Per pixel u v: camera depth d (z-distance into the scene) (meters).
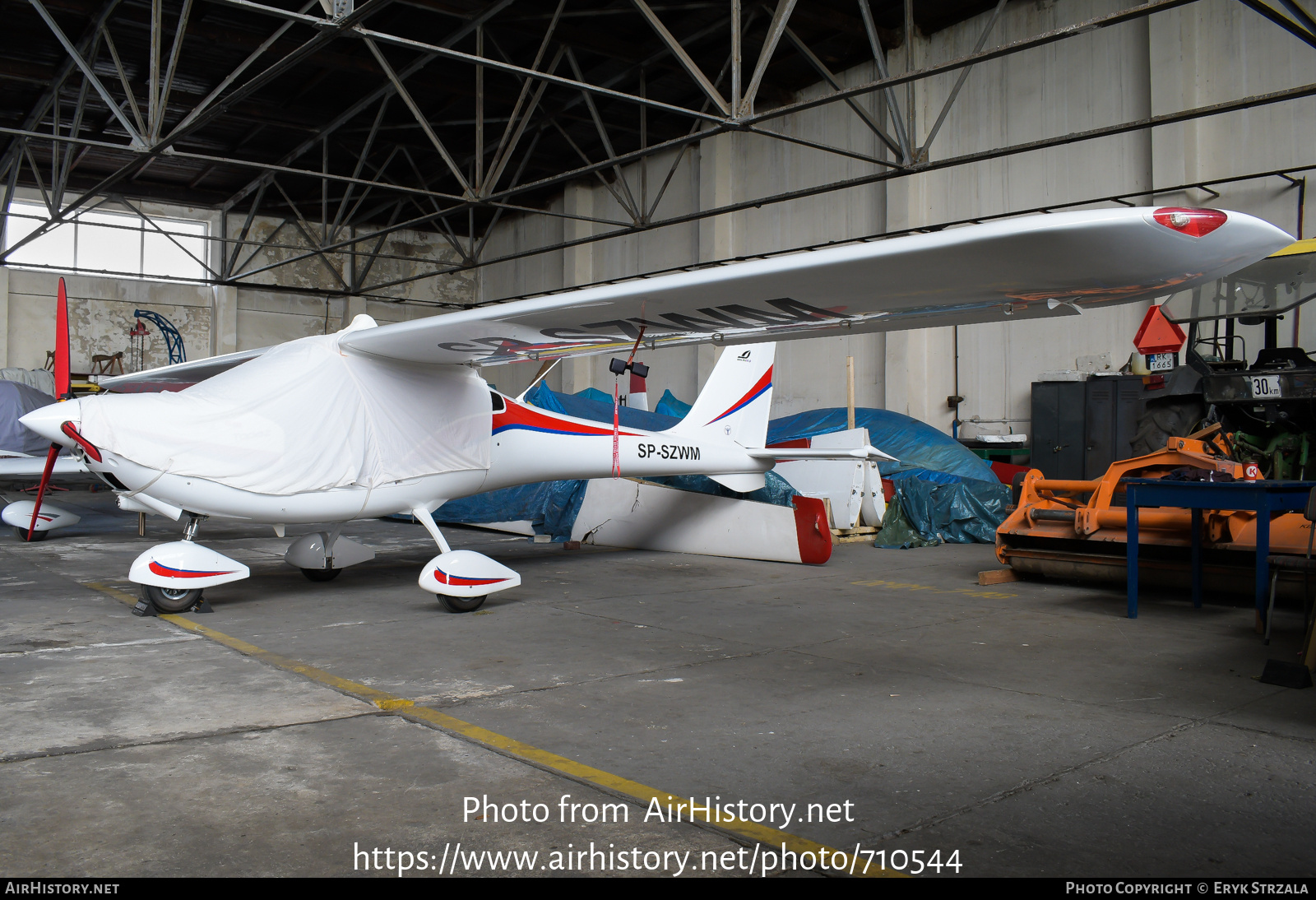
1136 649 3.90
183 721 2.73
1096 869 1.78
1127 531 4.71
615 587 5.69
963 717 2.85
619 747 2.53
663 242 15.49
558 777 2.29
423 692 3.11
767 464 7.48
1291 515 4.87
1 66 12.05
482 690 3.14
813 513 6.84
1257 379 5.42
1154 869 1.79
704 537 7.41
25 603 4.84
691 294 3.85
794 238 13.30
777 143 13.47
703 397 7.08
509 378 20.06
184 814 2.02
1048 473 10.13
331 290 18.20
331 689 3.13
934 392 11.80
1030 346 10.90
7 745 2.48
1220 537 4.94
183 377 7.55
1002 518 8.53
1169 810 2.09
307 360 4.86
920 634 4.21
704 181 14.27
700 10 10.88
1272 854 1.86
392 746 2.51
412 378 5.21
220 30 11.18
